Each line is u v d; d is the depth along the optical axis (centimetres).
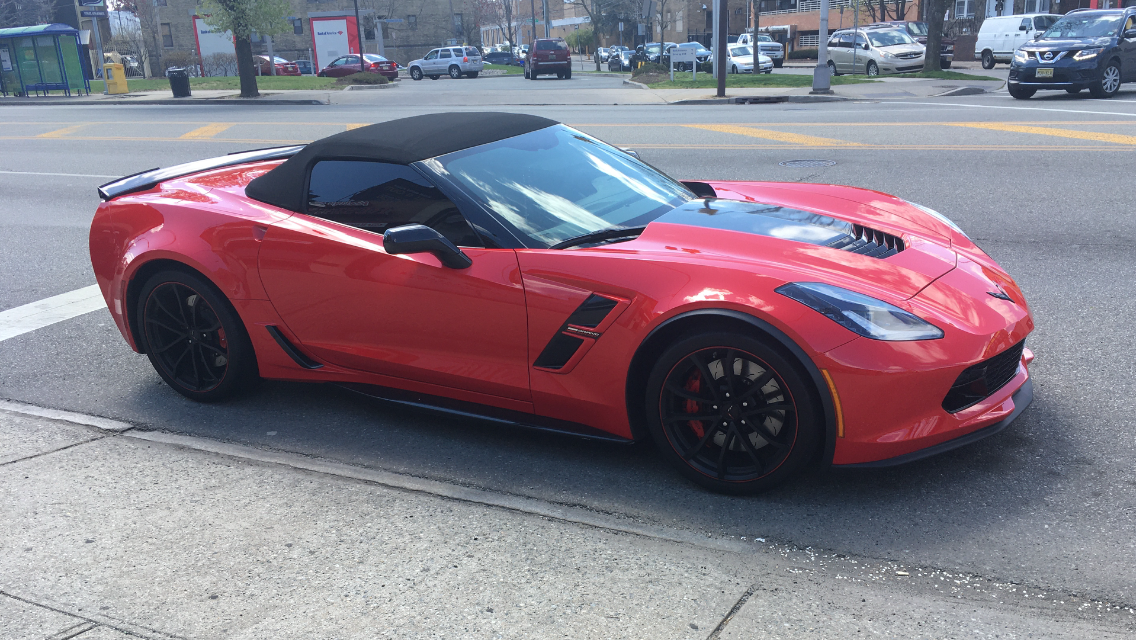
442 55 4281
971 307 292
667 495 304
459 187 339
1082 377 385
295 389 422
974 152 1030
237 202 392
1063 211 725
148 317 407
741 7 7044
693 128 1419
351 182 361
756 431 287
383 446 356
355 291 350
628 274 300
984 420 282
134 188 435
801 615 234
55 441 372
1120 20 1689
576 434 325
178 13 6262
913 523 277
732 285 284
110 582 264
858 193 411
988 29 3189
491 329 324
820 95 2047
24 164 1352
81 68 3042
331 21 5153
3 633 241
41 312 572
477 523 291
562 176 365
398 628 236
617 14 7394
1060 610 231
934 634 223
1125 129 1160
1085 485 294
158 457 353
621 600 245
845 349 267
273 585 259
